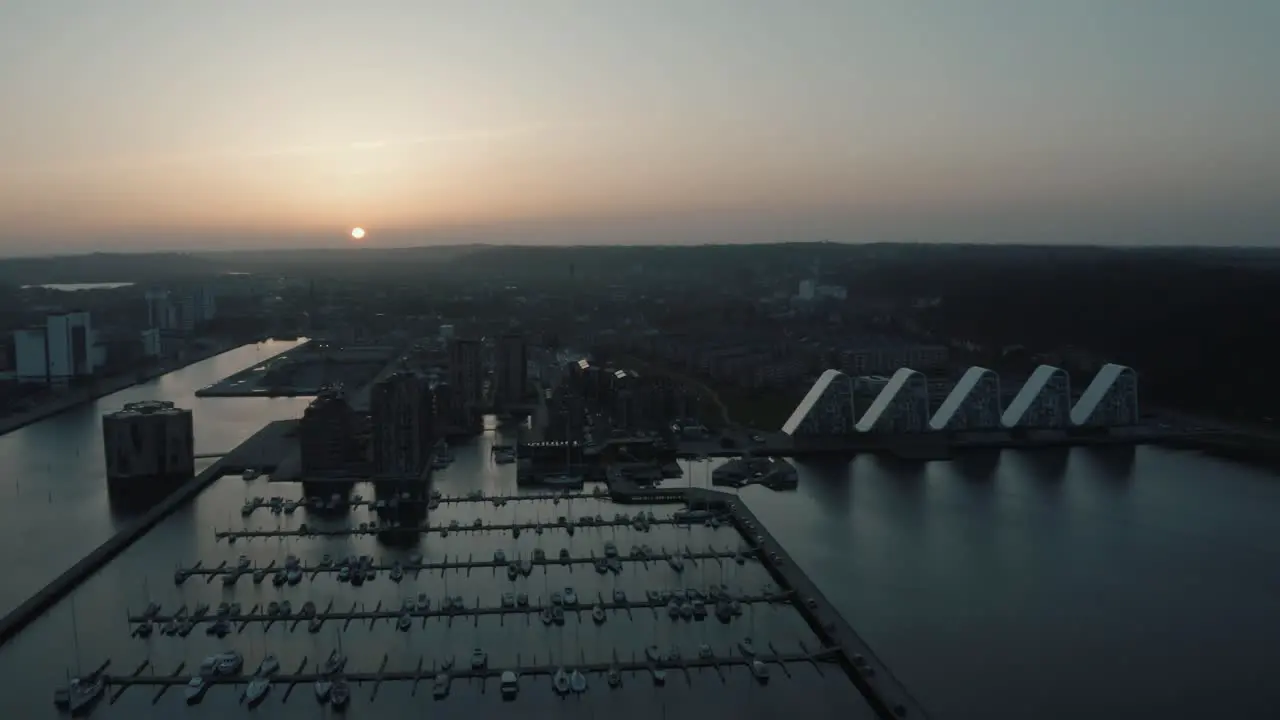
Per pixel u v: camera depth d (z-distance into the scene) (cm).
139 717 19112
